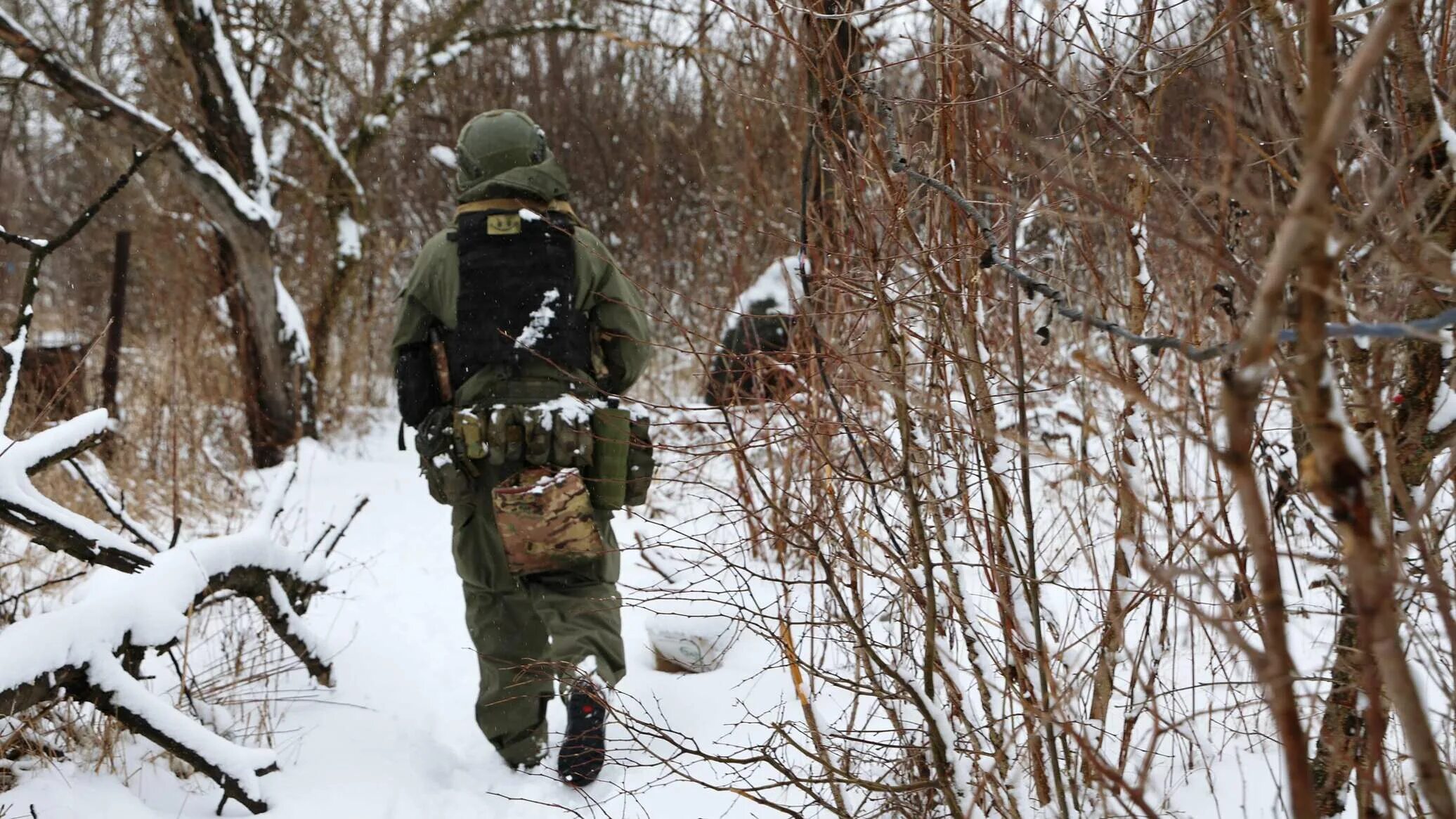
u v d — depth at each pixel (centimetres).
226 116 859
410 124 1402
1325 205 93
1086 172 217
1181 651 297
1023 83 208
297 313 894
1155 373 223
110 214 1324
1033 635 228
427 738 358
